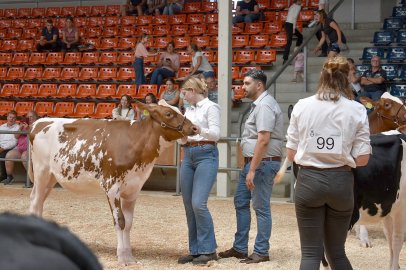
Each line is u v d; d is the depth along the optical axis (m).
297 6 17.28
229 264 7.08
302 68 16.47
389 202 5.69
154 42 19.89
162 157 13.17
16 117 16.11
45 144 7.45
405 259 7.54
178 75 17.78
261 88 6.90
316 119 4.46
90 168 7.11
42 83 19.22
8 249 0.83
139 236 8.78
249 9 19.69
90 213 10.69
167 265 7.06
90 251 0.90
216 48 19.19
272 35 18.28
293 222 10.10
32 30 22.62
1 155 14.90
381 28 18.91
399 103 7.93
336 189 4.44
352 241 8.57
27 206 11.54
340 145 4.42
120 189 7.02
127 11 22.64
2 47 22.03
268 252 7.41
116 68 18.95
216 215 10.66
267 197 7.12
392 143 5.72
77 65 20.16
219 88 13.15
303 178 4.52
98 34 21.61
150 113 6.92
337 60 4.54
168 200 12.41
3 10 24.42
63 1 25.12
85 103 17.64
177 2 21.98
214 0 23.19
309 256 4.54
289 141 4.67
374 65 14.71
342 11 19.88
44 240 0.86
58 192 13.32
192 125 6.88
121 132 7.07
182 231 9.20
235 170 12.70
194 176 7.09
